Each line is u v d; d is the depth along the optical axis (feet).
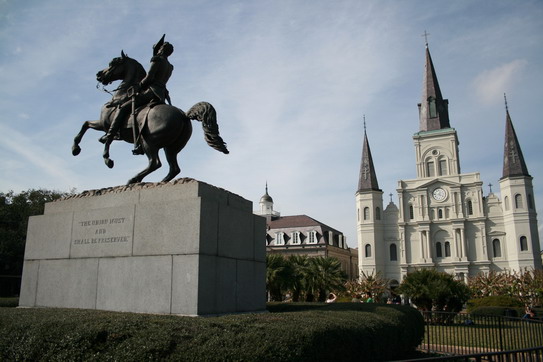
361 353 16.71
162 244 19.27
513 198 177.37
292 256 104.42
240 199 22.36
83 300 20.93
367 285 97.30
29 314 15.78
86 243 21.66
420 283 72.02
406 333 22.27
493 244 181.98
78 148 25.55
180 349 12.03
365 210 198.29
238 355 11.99
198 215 18.67
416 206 193.67
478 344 36.32
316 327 14.34
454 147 195.52
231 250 20.39
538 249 171.83
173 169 23.88
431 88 209.97
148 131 22.41
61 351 12.89
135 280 19.57
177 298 18.26
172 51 24.90
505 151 185.37
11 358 13.75
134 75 24.77
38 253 23.32
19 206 108.88
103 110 24.72
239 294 20.49
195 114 22.66
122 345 12.27
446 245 187.11
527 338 30.96
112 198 21.99
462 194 188.55
